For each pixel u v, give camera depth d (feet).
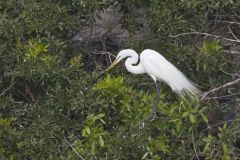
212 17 49.39
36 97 49.62
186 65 47.70
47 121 46.34
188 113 44.47
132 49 49.21
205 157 45.37
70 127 46.75
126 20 50.42
